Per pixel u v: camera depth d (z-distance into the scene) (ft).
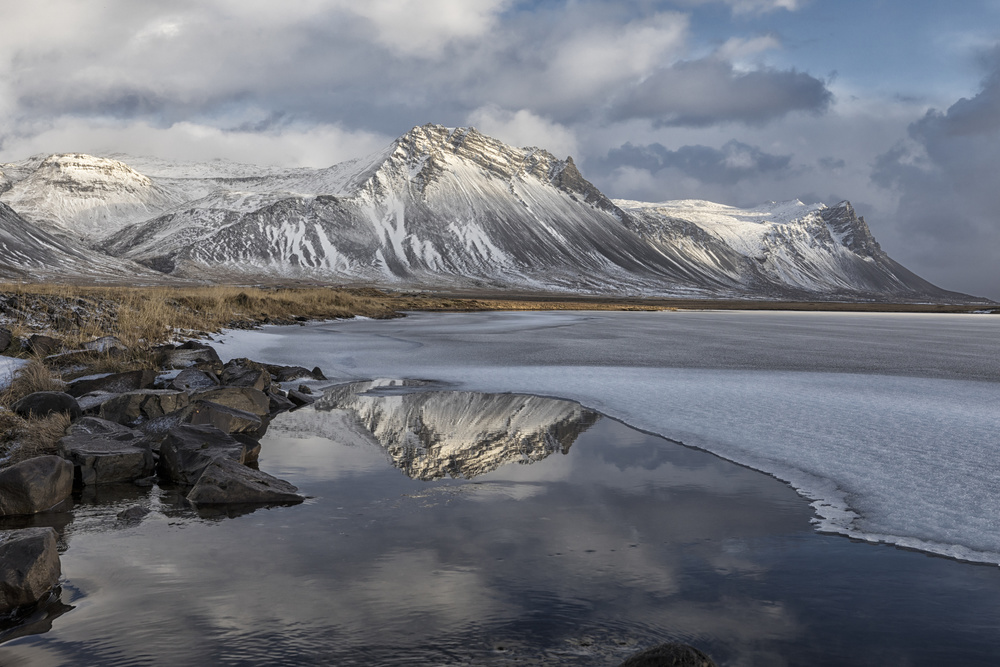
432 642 13.92
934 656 13.50
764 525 21.15
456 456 30.73
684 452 31.40
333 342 90.22
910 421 37.93
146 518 22.24
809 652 13.58
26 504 22.84
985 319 257.34
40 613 15.37
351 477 27.14
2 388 38.88
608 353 81.00
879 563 18.19
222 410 34.91
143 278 604.08
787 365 69.21
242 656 13.47
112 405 35.22
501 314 226.17
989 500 23.58
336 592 16.28
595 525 21.15
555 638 14.10
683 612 15.28
